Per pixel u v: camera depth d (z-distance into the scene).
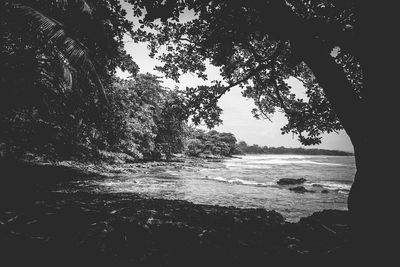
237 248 4.94
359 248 3.31
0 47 10.84
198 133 100.38
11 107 12.40
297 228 6.12
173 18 5.93
